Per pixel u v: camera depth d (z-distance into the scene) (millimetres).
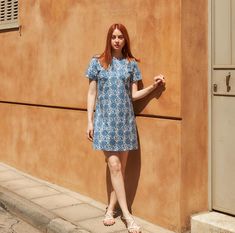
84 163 5355
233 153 4109
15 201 5211
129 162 4680
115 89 4277
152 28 4355
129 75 4336
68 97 5543
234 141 4094
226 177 4188
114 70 4309
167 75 4207
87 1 5184
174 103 4145
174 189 4191
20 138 6562
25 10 6316
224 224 3994
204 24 4242
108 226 4430
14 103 6688
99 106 4371
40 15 6012
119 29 4305
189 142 4180
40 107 6094
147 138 4457
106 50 4332
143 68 4477
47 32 5883
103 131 4289
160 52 4281
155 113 4344
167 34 4199
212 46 4234
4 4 6781
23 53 6402
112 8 4836
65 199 5262
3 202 5387
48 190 5621
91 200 5227
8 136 6852
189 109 4164
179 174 4137
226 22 4105
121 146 4281
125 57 4426
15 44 6578
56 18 5707
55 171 5848
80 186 5430
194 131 4215
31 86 6238
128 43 4387
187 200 4191
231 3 4051
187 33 4117
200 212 4297
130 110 4363
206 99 4285
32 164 6309
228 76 4109
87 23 5203
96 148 4340
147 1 4398
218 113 4219
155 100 4336
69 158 5590
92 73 4406
